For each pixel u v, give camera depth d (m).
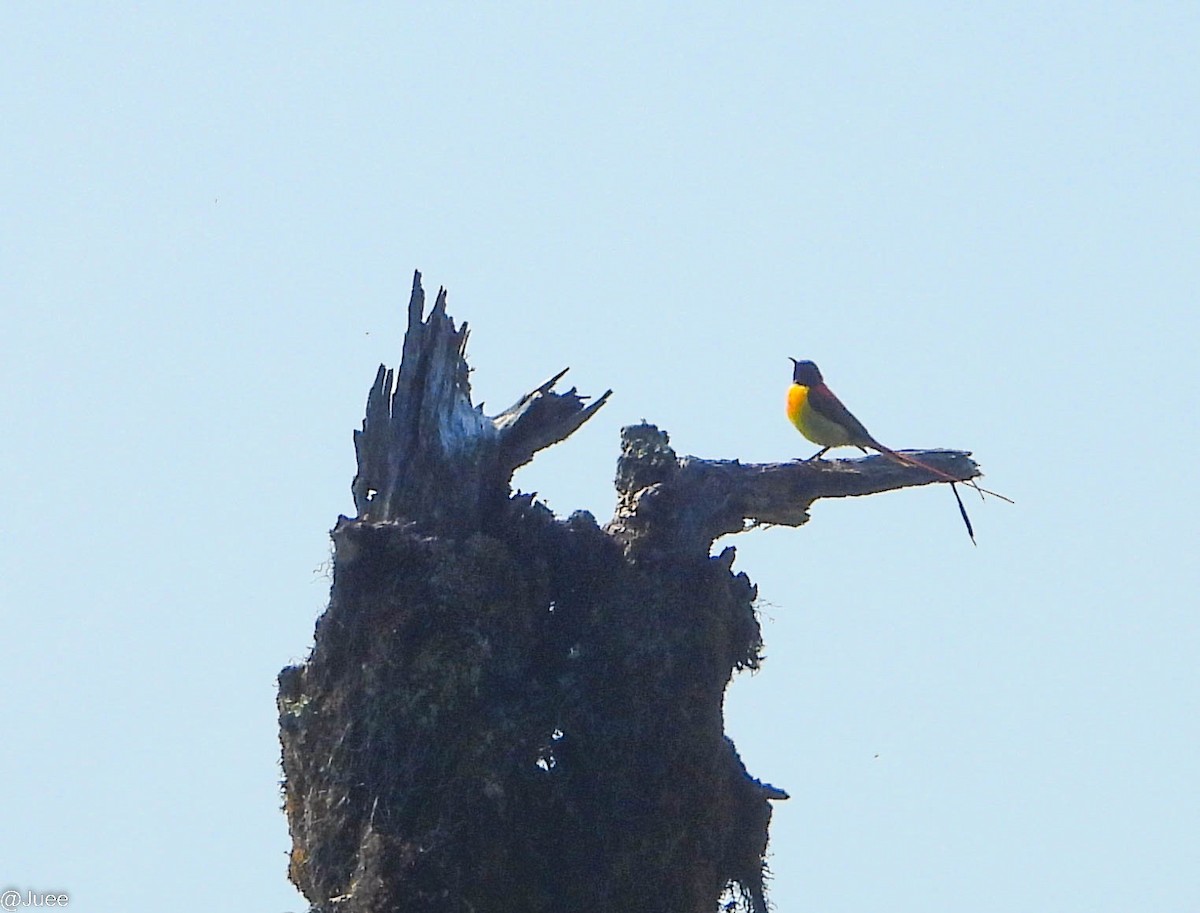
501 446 19.73
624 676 19.41
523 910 18.73
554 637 19.67
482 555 19.16
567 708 19.25
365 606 18.95
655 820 19.06
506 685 19.16
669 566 19.81
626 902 18.95
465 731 18.70
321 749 18.95
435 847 18.34
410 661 18.73
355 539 18.98
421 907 18.19
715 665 19.75
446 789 18.55
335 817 18.66
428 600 18.86
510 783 18.78
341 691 18.94
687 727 19.39
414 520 19.44
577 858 18.98
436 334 19.59
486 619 19.05
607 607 19.62
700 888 19.25
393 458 19.62
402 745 18.64
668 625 19.61
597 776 19.12
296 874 19.27
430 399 19.58
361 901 18.23
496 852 18.56
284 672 19.59
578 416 19.81
